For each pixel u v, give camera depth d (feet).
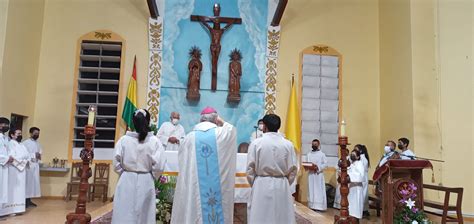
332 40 31.89
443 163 25.71
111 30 30.12
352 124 31.12
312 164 26.35
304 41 31.63
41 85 29.14
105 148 28.99
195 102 29.71
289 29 31.65
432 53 26.94
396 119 28.58
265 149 12.89
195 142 13.29
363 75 31.76
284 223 12.84
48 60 29.48
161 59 29.91
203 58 30.27
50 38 29.71
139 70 29.84
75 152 28.78
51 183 28.04
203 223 12.69
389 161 17.11
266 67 30.76
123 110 28.81
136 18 30.45
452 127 26.12
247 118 30.01
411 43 26.96
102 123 29.53
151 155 12.69
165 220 16.17
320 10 32.14
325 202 26.53
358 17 32.40
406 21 27.71
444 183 25.50
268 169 12.89
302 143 30.50
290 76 31.04
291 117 29.30
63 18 29.99
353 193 22.40
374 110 31.45
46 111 28.89
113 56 30.07
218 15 30.07
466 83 26.45
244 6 31.22
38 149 25.14
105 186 27.04
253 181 13.24
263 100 30.37
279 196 12.89
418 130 26.14
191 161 13.16
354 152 23.35
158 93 29.53
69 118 28.99
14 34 25.49
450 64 26.73
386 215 17.30
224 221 13.00
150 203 12.76
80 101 29.86
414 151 25.89
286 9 31.91
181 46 30.25
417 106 26.40
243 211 18.45
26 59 27.25
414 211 16.97
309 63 31.37
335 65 31.65
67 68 29.50
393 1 29.86
